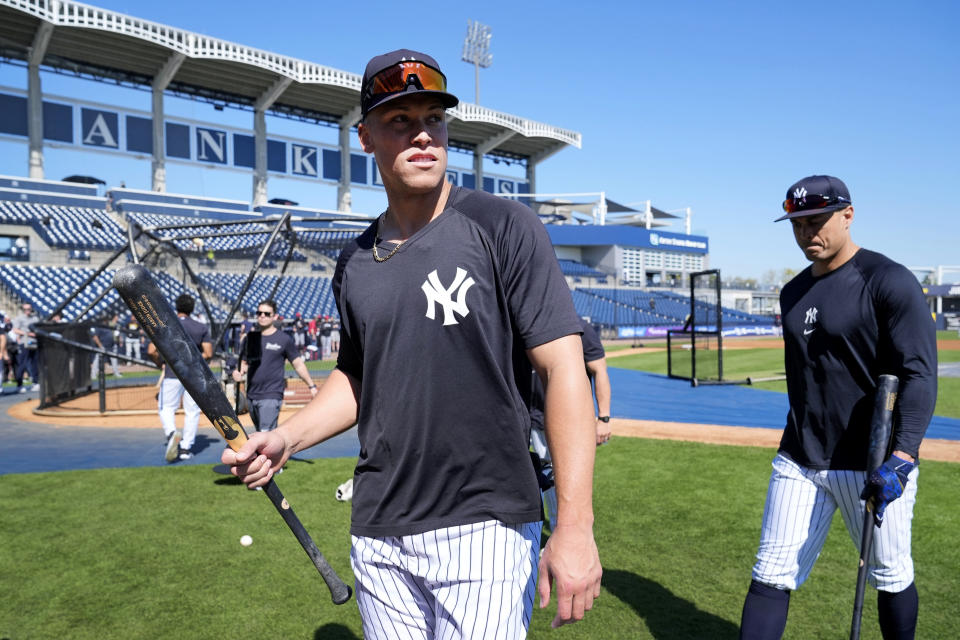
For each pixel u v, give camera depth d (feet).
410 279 4.70
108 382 48.37
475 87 142.51
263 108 104.47
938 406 32.58
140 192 91.76
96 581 11.69
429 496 4.69
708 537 13.74
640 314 127.24
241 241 63.36
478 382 4.61
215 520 15.11
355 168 116.98
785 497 8.04
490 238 4.63
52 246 75.72
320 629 9.92
